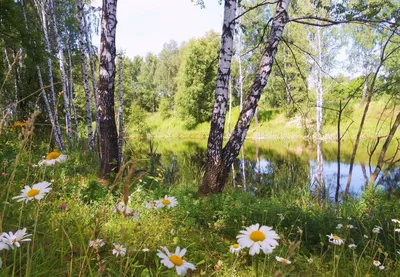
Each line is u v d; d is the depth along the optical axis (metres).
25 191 1.42
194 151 19.53
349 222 4.04
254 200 5.50
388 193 6.84
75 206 2.73
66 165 5.46
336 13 6.89
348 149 18.62
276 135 25.67
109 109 6.25
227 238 3.58
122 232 1.58
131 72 54.88
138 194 3.90
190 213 4.08
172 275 1.75
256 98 5.59
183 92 33.81
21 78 13.98
